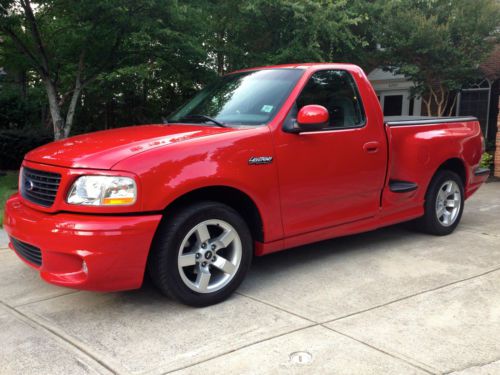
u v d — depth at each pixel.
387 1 11.94
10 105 14.09
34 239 3.51
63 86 11.30
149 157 3.50
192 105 5.02
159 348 3.21
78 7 7.76
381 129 4.96
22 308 3.88
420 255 5.16
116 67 9.52
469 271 4.63
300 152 4.26
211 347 3.21
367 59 12.86
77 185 3.45
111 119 14.66
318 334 3.36
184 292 3.71
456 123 6.04
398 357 3.05
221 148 3.80
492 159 11.97
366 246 5.50
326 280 4.43
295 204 4.29
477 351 3.12
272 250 4.27
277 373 2.89
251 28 10.94
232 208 4.11
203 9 9.15
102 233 3.32
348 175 4.64
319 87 4.59
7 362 3.04
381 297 4.02
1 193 8.49
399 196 5.20
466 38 11.02
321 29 10.41
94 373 2.92
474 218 6.98
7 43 9.21
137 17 8.00
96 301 4.00
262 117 4.24
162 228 3.62
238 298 4.04
